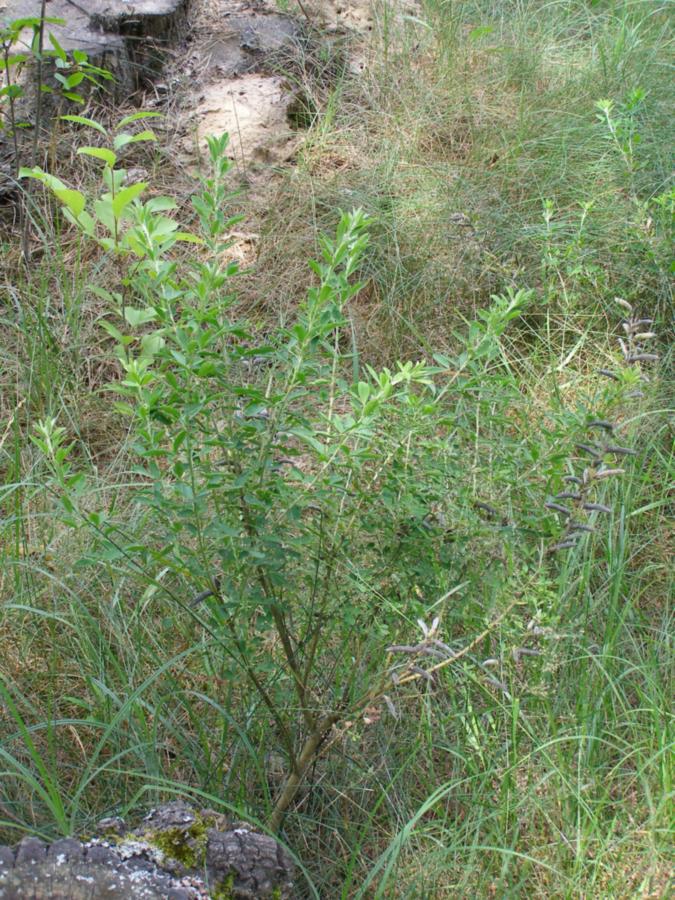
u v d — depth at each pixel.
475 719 2.58
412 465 2.39
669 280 4.01
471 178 4.65
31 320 3.84
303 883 2.43
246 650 2.29
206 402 2.15
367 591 2.38
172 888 1.85
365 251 4.28
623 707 2.66
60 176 4.45
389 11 5.73
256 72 5.15
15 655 2.90
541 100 5.22
